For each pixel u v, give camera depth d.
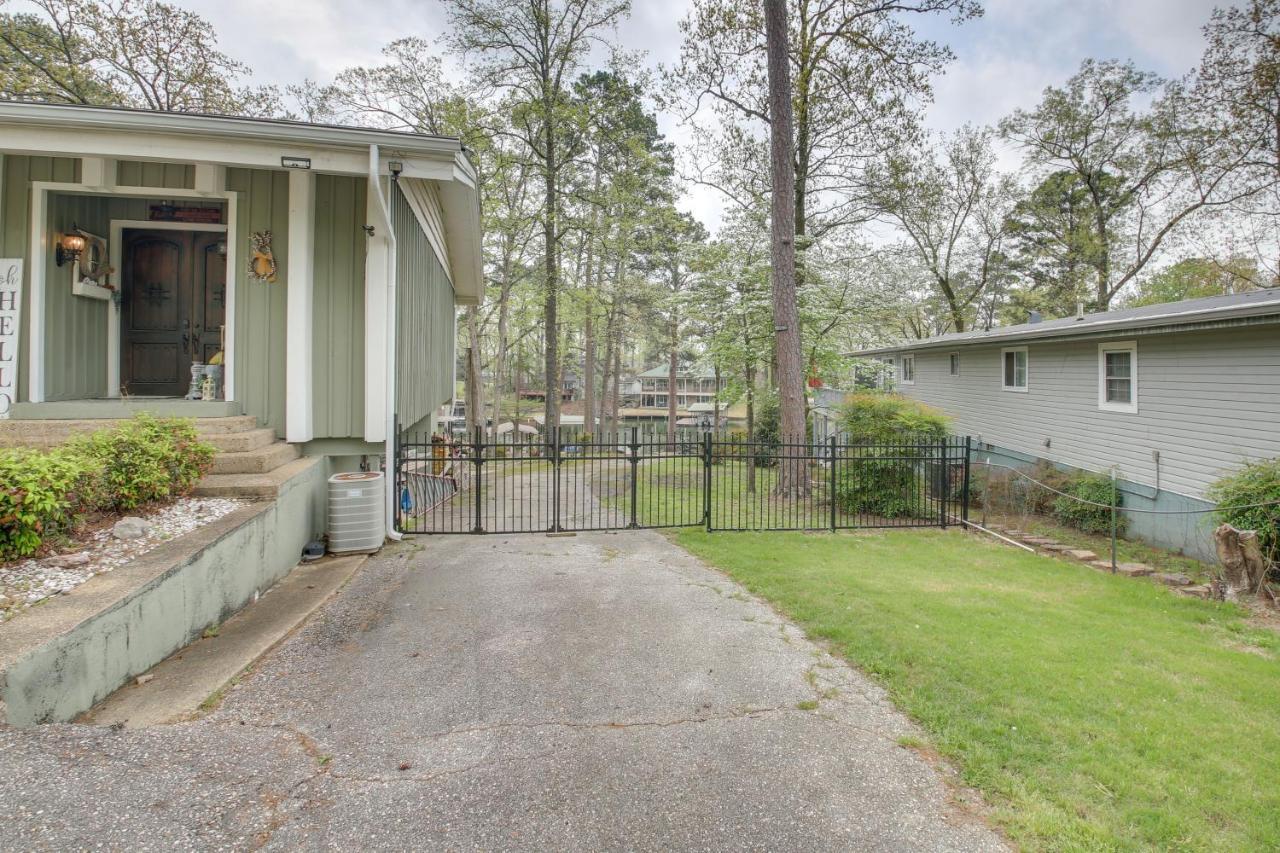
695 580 5.09
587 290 23.08
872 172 14.47
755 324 12.68
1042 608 4.69
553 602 4.43
